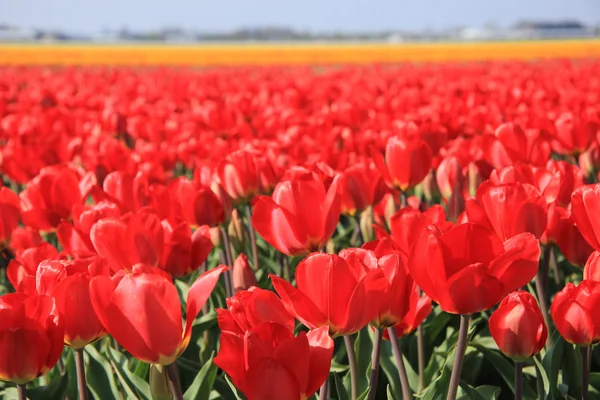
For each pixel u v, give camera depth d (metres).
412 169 3.41
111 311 1.60
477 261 1.75
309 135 5.18
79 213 2.74
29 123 6.38
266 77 12.73
